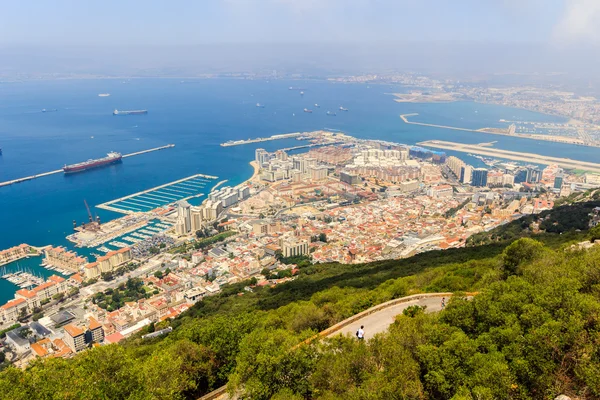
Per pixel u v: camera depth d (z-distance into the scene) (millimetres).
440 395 48375
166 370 56562
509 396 44500
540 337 48531
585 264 66250
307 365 52469
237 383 54406
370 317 78000
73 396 46156
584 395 45312
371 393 44125
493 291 62156
